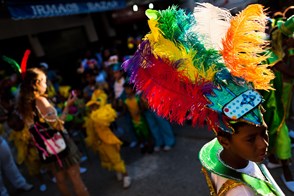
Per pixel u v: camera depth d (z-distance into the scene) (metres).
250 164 1.10
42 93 2.70
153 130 4.16
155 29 1.04
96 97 3.71
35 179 4.52
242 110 0.94
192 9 1.16
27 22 8.65
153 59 1.08
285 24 2.32
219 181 1.09
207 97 1.00
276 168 3.05
